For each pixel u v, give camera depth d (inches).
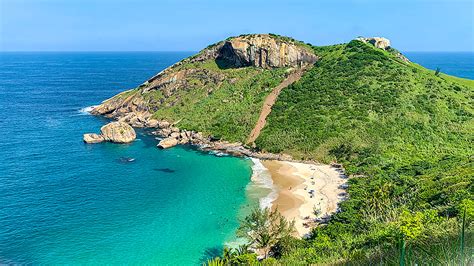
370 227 2006.6
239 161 3843.5
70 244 2214.6
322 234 2102.6
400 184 2669.8
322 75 5172.2
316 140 3905.0
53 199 2844.5
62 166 3624.5
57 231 2359.7
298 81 5231.3
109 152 4141.2
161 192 3031.5
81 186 3125.0
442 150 3543.3
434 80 4756.4
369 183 2883.9
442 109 4124.0
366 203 2416.3
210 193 3024.1
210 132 4613.7
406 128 3855.8
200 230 2411.4
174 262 2059.5
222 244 2244.1
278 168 3602.4
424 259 418.3
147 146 4416.8
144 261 2063.2
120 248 2187.5
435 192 2235.5
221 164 3757.4
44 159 3821.4
